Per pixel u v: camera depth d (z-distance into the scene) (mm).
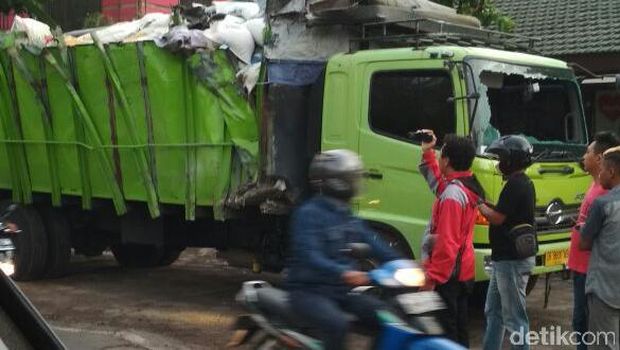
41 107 8648
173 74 7535
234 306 8211
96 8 14852
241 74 7285
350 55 7098
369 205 6910
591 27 12344
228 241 8203
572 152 7355
